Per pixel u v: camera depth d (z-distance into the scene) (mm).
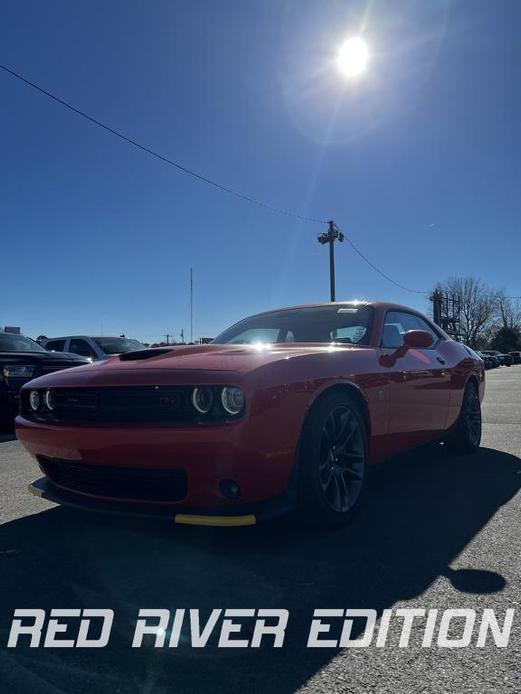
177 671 1980
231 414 2771
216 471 2754
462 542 3080
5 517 3652
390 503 3844
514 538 3125
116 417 2957
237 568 2793
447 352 5184
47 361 8078
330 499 3232
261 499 2898
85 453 2996
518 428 7309
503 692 1805
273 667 1985
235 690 1861
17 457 5832
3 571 2799
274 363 2988
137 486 2979
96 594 2547
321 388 3146
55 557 2969
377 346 4055
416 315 5152
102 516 3629
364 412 3594
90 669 1998
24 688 1899
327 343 4020
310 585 2590
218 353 3283
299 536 3209
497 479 4500
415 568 2746
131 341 13141
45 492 3373
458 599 2426
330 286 24781
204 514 2795
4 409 7723
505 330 85562
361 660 2010
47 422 3238
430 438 4676
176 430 2760
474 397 5613
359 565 2795
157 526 3414
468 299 79188
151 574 2746
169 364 3072
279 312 4867
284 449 2902
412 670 1942
